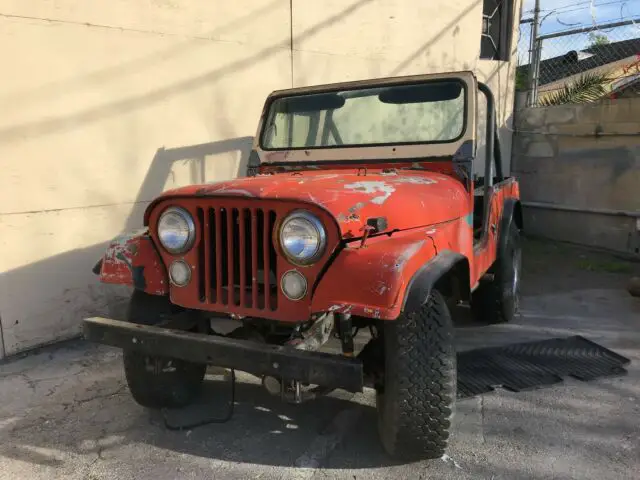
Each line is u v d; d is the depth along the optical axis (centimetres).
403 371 226
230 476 246
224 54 486
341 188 240
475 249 331
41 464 256
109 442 275
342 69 602
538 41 793
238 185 238
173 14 447
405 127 338
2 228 369
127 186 434
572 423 287
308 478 243
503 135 799
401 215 244
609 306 492
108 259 263
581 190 730
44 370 362
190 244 241
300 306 222
